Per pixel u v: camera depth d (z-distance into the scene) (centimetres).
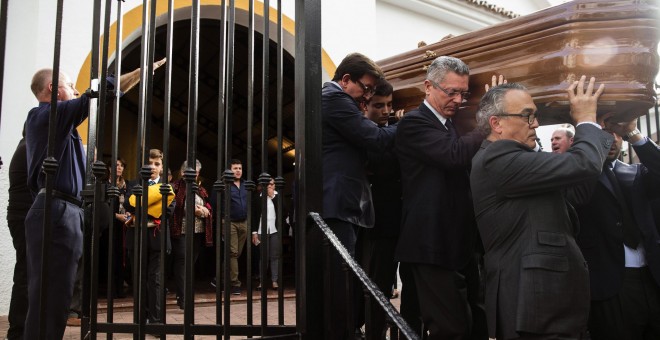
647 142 337
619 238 322
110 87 310
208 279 1020
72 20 626
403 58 375
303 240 265
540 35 291
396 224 358
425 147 299
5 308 570
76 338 441
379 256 360
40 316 209
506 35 309
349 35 856
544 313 239
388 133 323
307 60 274
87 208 309
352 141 320
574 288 246
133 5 675
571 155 251
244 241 782
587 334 370
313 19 277
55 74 220
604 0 276
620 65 272
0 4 219
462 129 336
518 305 242
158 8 695
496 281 255
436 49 352
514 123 269
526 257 247
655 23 273
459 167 293
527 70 296
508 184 254
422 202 302
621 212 329
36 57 600
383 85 340
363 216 329
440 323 295
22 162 371
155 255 543
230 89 270
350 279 254
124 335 444
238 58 1055
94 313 236
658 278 318
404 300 343
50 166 215
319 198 273
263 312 265
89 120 311
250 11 278
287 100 1149
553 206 255
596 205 326
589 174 249
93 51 302
